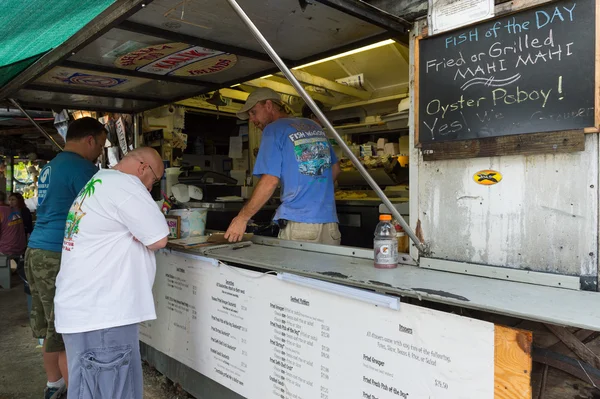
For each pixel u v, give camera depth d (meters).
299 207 2.58
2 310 5.07
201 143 5.61
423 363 1.49
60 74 2.83
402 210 2.95
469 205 1.77
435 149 1.83
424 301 1.68
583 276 1.50
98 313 1.99
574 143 1.49
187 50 2.42
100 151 3.04
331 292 1.73
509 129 1.63
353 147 4.88
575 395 1.40
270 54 1.55
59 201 2.63
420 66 1.89
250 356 2.16
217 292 2.33
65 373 2.71
